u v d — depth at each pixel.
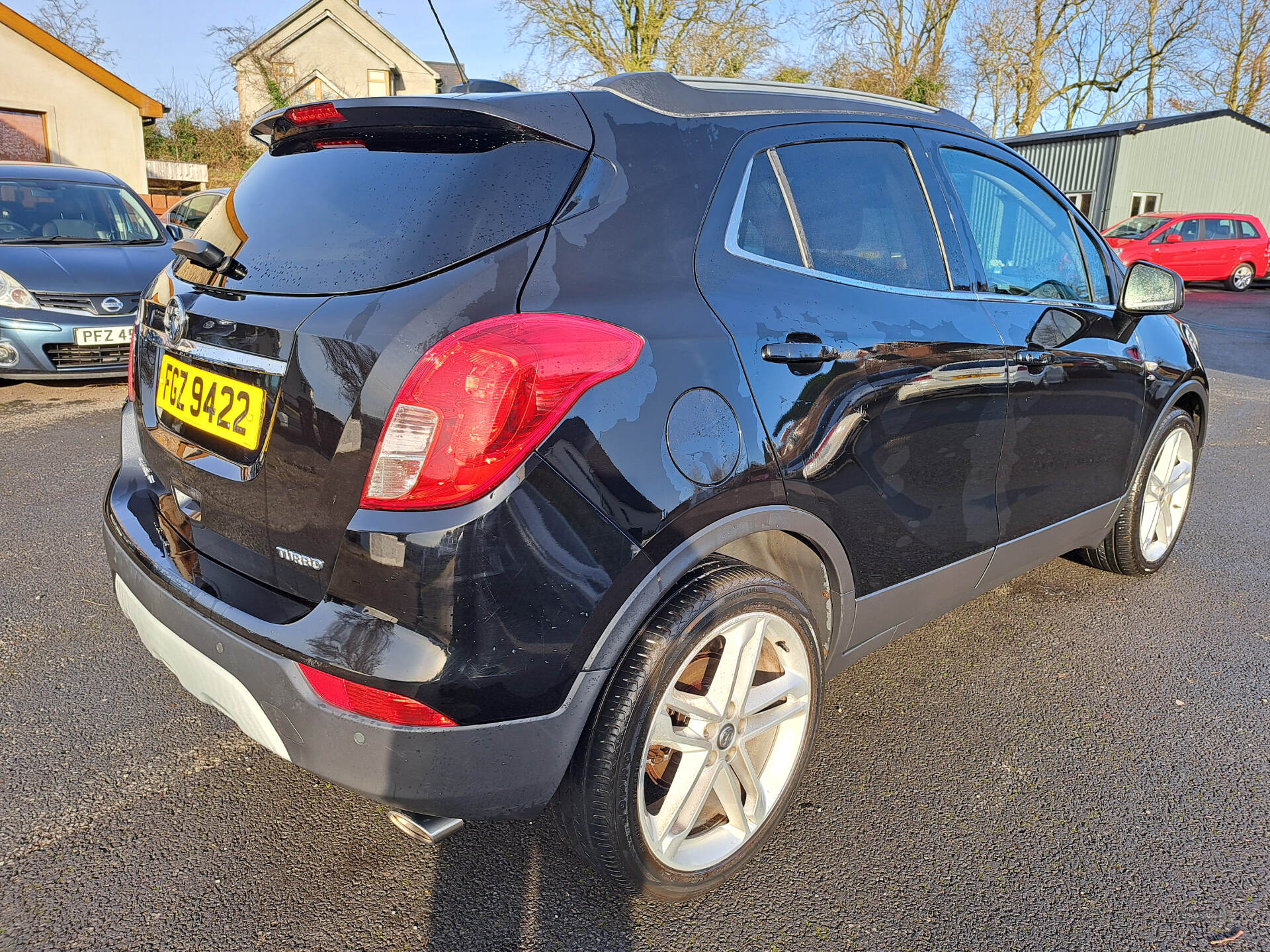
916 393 2.21
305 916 1.86
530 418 1.49
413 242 1.65
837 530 2.06
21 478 4.66
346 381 1.53
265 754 2.42
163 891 1.92
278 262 1.81
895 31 34.47
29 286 6.03
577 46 27.34
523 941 1.82
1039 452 2.74
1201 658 3.10
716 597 1.74
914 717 2.70
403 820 1.68
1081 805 2.29
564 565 1.55
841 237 2.20
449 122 1.80
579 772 1.67
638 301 1.71
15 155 18.67
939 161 2.57
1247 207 26.36
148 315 2.17
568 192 1.73
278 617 1.62
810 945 1.83
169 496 2.11
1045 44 34.88
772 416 1.86
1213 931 1.88
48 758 2.36
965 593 2.64
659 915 1.90
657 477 1.65
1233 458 6.01
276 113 2.05
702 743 1.83
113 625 3.09
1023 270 2.77
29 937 1.77
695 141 1.97
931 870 2.05
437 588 1.46
